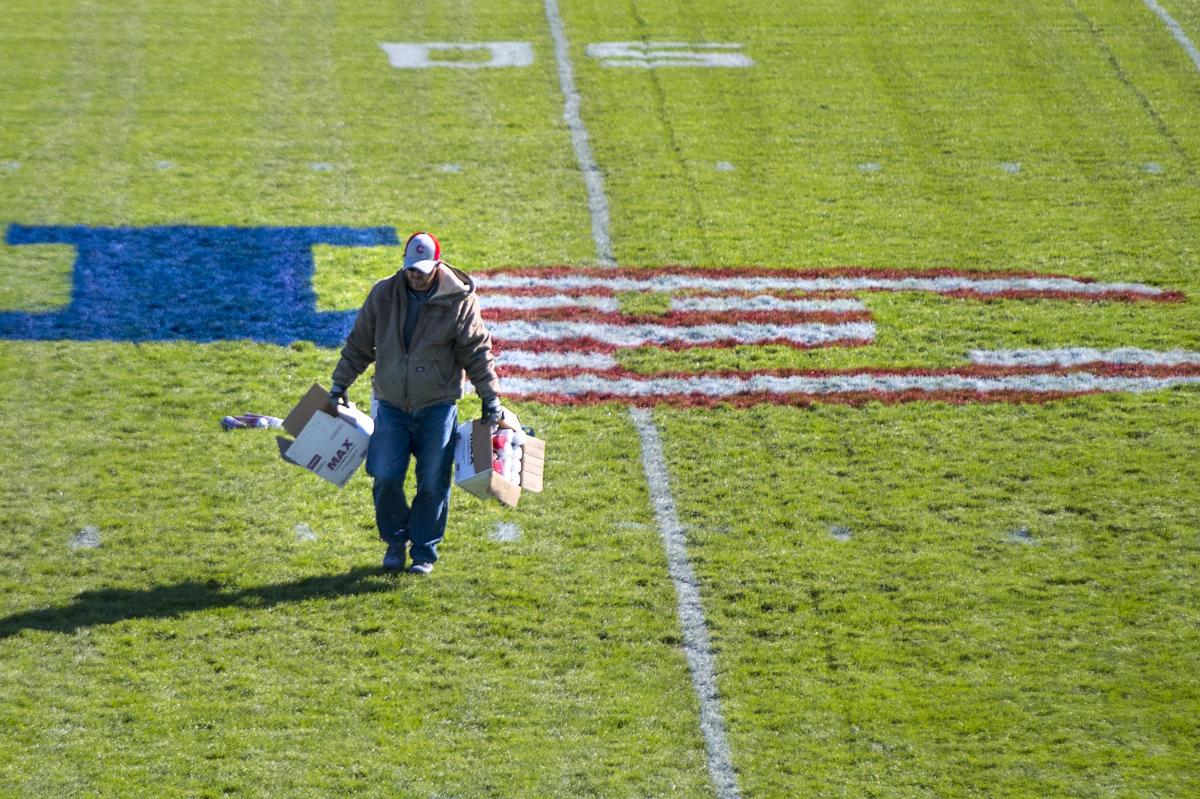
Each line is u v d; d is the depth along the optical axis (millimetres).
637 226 59281
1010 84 72875
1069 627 36281
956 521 40844
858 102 70688
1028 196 62844
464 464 35688
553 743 31688
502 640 35062
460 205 60312
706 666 34469
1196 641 35781
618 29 77562
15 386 46062
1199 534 40375
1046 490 42500
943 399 47750
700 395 47594
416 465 36656
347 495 40844
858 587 37688
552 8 79688
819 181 63500
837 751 31797
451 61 73625
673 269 56125
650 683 33781
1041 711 33219
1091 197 62938
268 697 32594
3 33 74625
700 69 73438
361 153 64438
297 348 49406
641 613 36312
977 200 62312
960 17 79625
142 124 66188
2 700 31922
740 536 39844
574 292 54062
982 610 36875
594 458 43500
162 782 29844
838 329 52156
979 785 30891
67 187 60188
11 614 34938
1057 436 45562
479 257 56281
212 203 59500
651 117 68562
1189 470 43688
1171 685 34219
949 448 44781
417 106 68938
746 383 48469
